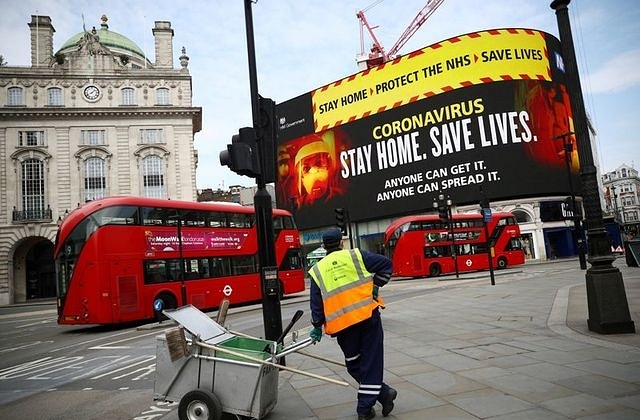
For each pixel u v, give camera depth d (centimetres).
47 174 4478
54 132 4538
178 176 4741
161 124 4759
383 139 4659
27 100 4497
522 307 1091
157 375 448
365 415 397
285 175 5334
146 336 1289
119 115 4659
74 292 1470
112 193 4575
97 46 4716
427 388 484
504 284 1834
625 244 2133
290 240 2270
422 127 4434
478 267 3092
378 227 4700
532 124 4150
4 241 4341
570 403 402
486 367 550
